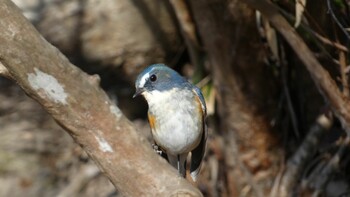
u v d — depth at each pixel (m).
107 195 13.44
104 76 13.09
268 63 11.74
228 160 12.49
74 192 13.38
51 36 12.66
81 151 13.77
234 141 12.34
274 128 12.23
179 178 6.77
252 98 11.93
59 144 13.78
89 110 6.62
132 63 13.11
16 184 13.37
